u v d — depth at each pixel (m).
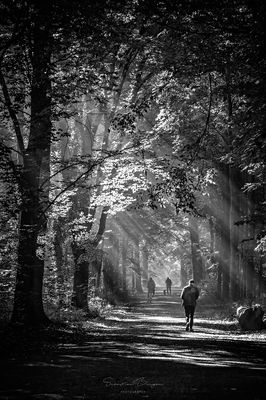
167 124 25.02
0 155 13.28
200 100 24.94
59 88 15.32
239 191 33.47
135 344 14.36
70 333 16.64
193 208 20.31
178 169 20.22
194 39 16.59
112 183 22.44
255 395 7.55
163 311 35.34
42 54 14.23
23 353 11.88
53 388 7.80
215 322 25.92
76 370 9.51
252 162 19.06
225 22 14.06
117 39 16.06
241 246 32.47
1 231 15.23
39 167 16.00
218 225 42.62
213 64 17.23
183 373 9.44
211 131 27.73
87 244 24.64
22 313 16.19
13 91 14.95
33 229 15.65
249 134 16.89
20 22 12.57
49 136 15.11
